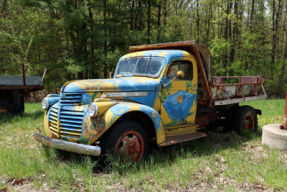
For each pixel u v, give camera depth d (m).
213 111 6.27
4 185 3.41
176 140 4.65
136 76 5.11
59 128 4.10
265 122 8.11
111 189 3.38
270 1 24.38
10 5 21.88
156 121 4.29
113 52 20.14
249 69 22.98
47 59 22.73
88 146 3.61
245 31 22.14
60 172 3.70
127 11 20.98
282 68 23.47
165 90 4.80
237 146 5.34
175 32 21.44
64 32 20.98
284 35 27.59
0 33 17.67
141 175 3.70
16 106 8.63
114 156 3.81
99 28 19.67
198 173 3.94
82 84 4.11
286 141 5.06
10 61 20.08
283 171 3.88
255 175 3.81
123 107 3.91
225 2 22.34
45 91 25.56
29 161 4.07
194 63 5.28
